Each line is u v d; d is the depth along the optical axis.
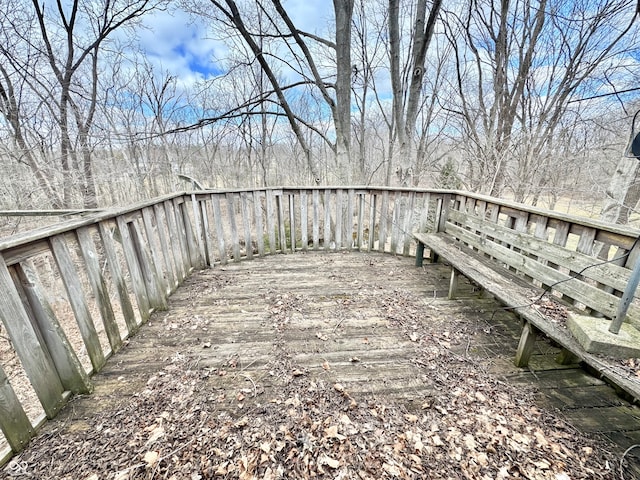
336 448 1.44
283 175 12.81
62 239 1.69
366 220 6.95
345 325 2.54
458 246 3.29
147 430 1.53
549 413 1.66
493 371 1.99
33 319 1.53
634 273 1.42
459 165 8.77
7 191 6.10
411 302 2.95
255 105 7.64
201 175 12.43
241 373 1.96
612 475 1.32
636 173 4.50
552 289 2.21
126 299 2.31
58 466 1.34
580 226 2.01
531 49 6.35
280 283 3.40
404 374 1.96
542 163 6.67
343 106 5.63
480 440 1.49
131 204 2.44
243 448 1.43
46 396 1.55
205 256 3.84
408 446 1.45
